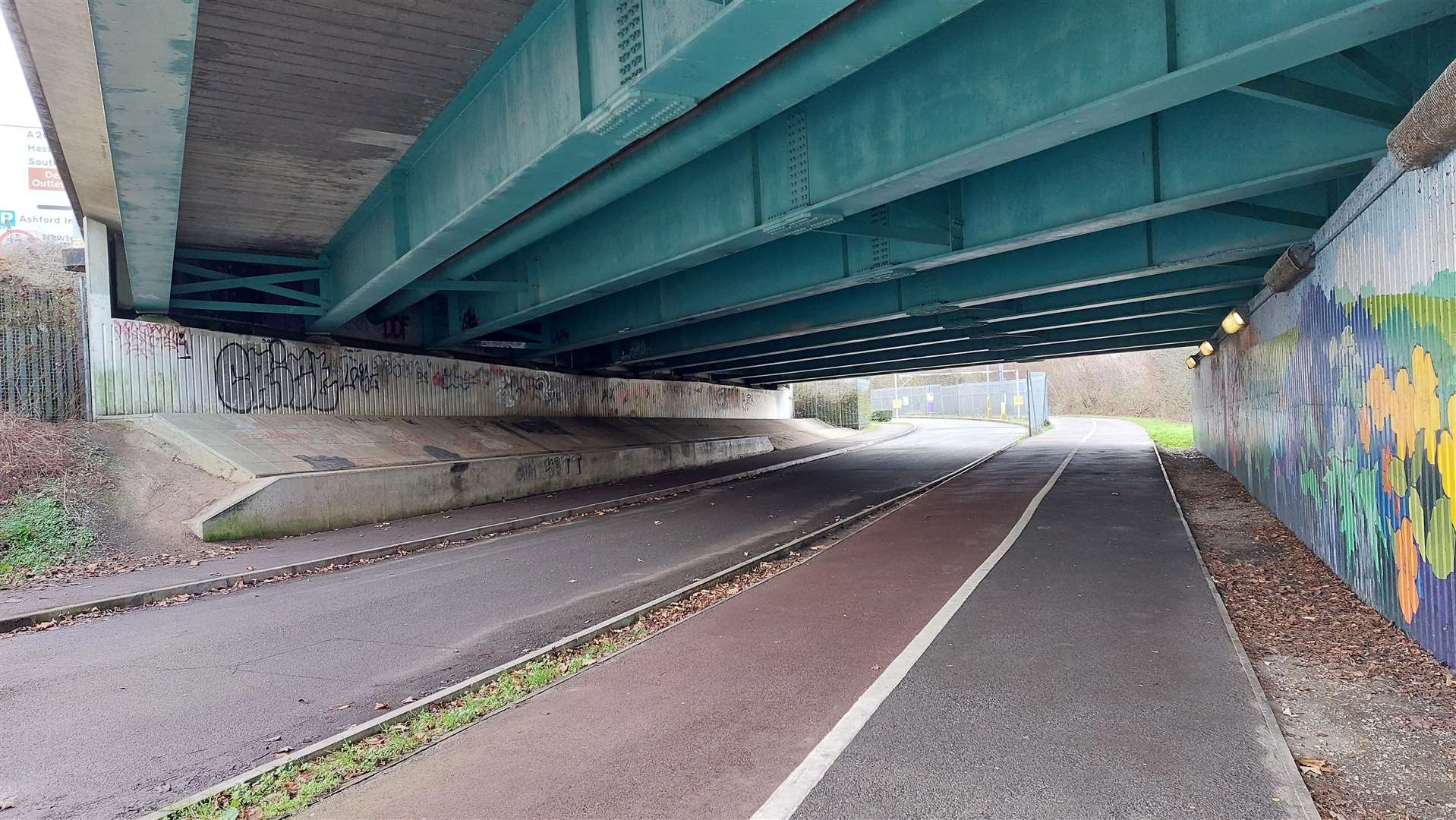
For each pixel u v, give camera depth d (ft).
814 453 119.96
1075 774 14.40
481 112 32.30
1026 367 302.66
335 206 46.57
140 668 23.99
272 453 54.70
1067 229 34.27
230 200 44.88
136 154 28.22
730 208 38.09
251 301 67.15
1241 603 26.63
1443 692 17.49
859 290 62.34
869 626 24.97
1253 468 52.24
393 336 78.02
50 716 19.97
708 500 65.92
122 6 18.34
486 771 15.65
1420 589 20.27
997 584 30.01
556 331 81.10
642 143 31.50
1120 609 25.76
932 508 53.88
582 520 56.85
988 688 18.98
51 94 32.35
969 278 52.85
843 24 22.24
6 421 49.08
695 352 85.25
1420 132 16.80
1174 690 18.38
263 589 36.04
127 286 57.00
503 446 75.41
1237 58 19.43
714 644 23.71
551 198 38.55
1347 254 26.14
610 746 16.60
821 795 14.03
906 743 16.06
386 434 66.85
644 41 21.57
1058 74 23.80
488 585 35.01
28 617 30.12
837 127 31.91
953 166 27.71
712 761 15.65
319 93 31.40
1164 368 245.45
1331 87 23.65
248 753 17.52
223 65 28.73
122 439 51.62
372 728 18.19
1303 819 12.61
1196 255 40.14
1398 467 21.70
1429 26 21.77
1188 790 13.65
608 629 26.76
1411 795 13.41
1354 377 25.89
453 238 37.76
